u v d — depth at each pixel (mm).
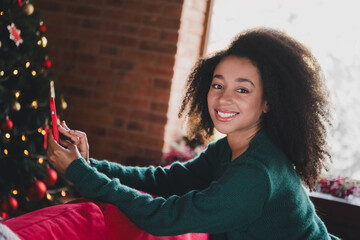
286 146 1024
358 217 2283
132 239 979
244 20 3385
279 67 986
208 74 1237
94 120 3379
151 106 3260
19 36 1961
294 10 3270
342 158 3215
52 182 2131
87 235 883
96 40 3352
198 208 904
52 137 1017
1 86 1985
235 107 994
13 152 2164
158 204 953
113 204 979
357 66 3178
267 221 962
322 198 2330
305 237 1012
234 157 1107
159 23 3219
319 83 1048
